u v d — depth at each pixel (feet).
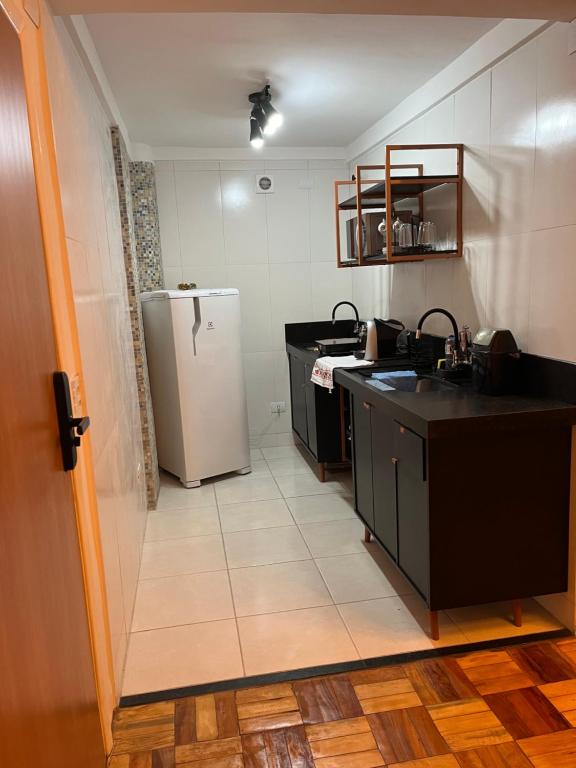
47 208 4.60
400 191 10.38
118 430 7.99
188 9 5.62
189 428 12.92
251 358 15.81
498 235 8.13
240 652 7.09
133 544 8.78
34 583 3.41
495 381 7.47
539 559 7.03
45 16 5.08
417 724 5.81
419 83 10.06
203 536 10.52
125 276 11.19
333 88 10.25
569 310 6.73
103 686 5.58
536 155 7.16
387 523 8.30
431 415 6.53
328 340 14.15
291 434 16.26
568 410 6.58
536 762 5.31
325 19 7.49
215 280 15.26
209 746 5.65
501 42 7.63
